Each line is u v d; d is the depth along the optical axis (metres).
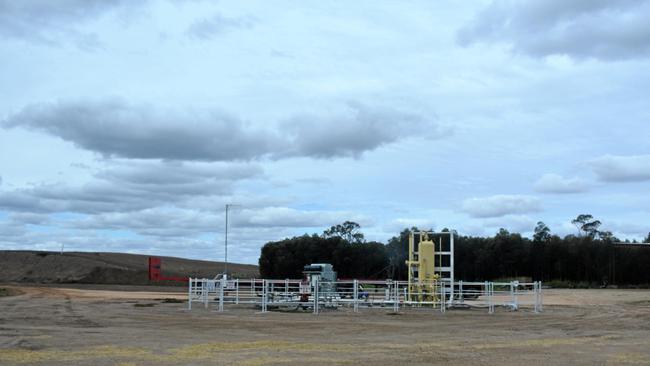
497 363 14.79
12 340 18.50
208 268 133.00
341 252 109.38
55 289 62.38
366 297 40.53
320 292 35.25
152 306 36.94
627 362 15.13
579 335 22.23
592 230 127.81
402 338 20.58
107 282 94.19
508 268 118.25
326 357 15.55
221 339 19.58
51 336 19.73
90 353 15.75
